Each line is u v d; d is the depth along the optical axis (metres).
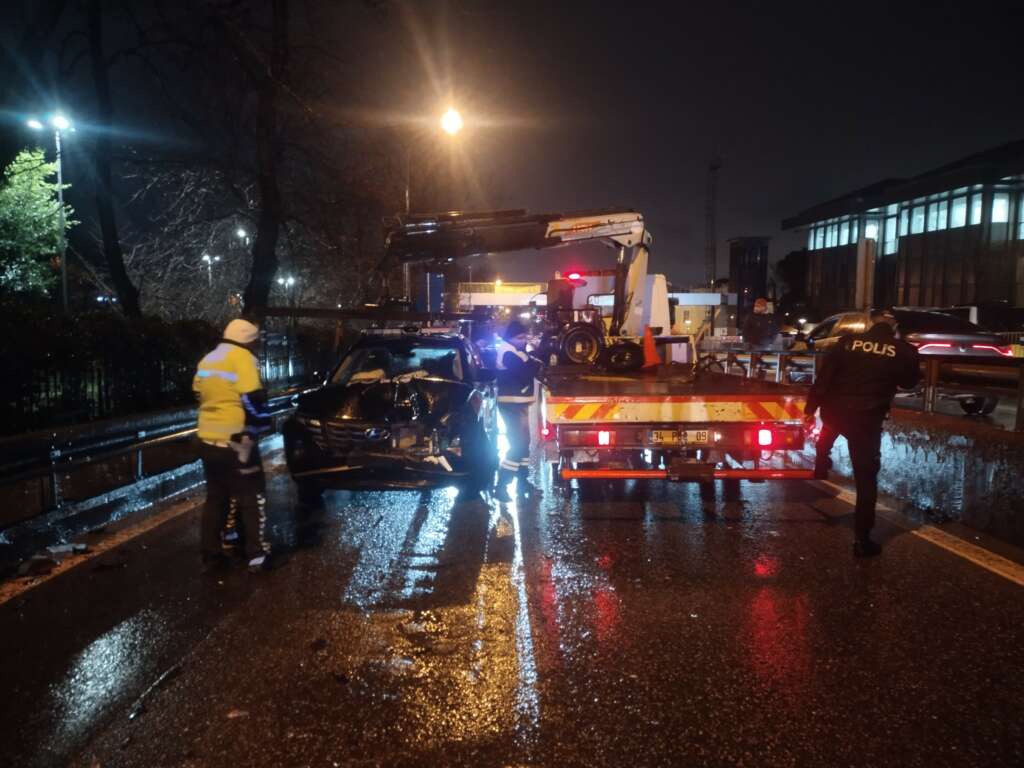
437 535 6.51
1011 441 6.13
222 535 5.65
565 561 5.75
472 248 12.40
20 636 4.35
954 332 13.34
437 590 5.12
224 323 20.98
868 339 5.83
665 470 6.79
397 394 7.52
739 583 5.24
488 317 11.30
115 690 3.71
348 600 4.93
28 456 6.36
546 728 3.37
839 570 5.50
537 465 9.91
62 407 8.88
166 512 7.26
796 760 3.12
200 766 3.08
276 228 16.72
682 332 17.45
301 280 25.22
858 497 5.82
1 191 17.17
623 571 5.51
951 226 53.38
